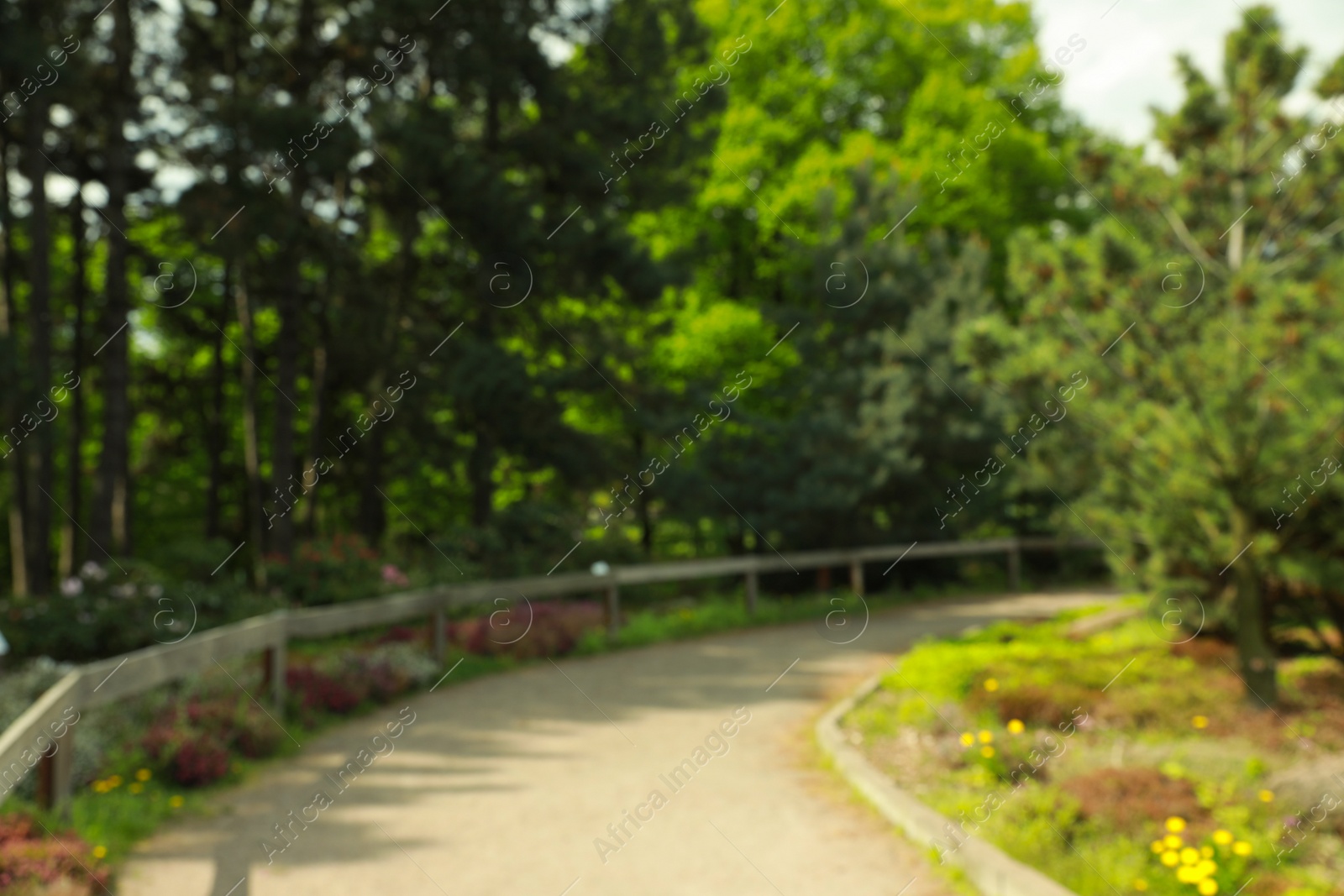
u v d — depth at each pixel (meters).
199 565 17.23
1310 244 9.79
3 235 18.45
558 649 13.45
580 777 7.36
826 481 19.62
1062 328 10.27
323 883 5.25
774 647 13.98
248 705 8.48
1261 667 9.38
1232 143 9.88
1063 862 5.70
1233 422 8.80
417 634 12.92
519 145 17.28
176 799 6.58
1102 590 21.36
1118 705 9.02
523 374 17.19
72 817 5.89
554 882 5.31
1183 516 9.59
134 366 25.03
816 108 23.59
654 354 22.73
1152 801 6.57
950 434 19.94
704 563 16.66
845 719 9.20
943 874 5.51
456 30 16.72
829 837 6.09
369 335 19.25
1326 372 8.45
